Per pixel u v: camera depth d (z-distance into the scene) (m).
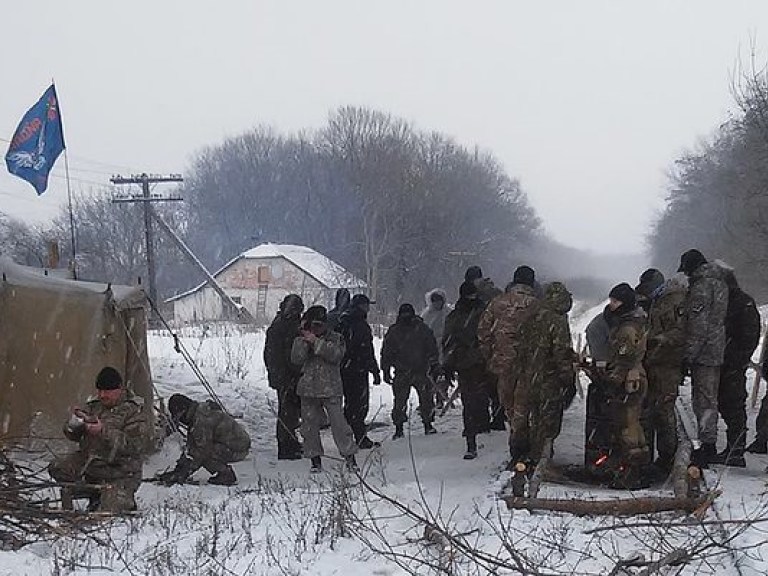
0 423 11.54
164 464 11.98
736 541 6.01
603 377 8.86
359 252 66.06
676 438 9.20
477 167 77.00
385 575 6.21
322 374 10.77
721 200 46.47
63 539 7.16
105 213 74.25
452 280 67.88
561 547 6.23
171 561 6.40
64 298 12.12
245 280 61.69
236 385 17.75
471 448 10.78
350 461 10.70
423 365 13.03
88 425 8.20
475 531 6.75
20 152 16.30
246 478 10.78
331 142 71.94
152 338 27.28
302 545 6.95
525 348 9.28
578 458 10.10
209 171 80.25
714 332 9.02
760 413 9.94
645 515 7.04
